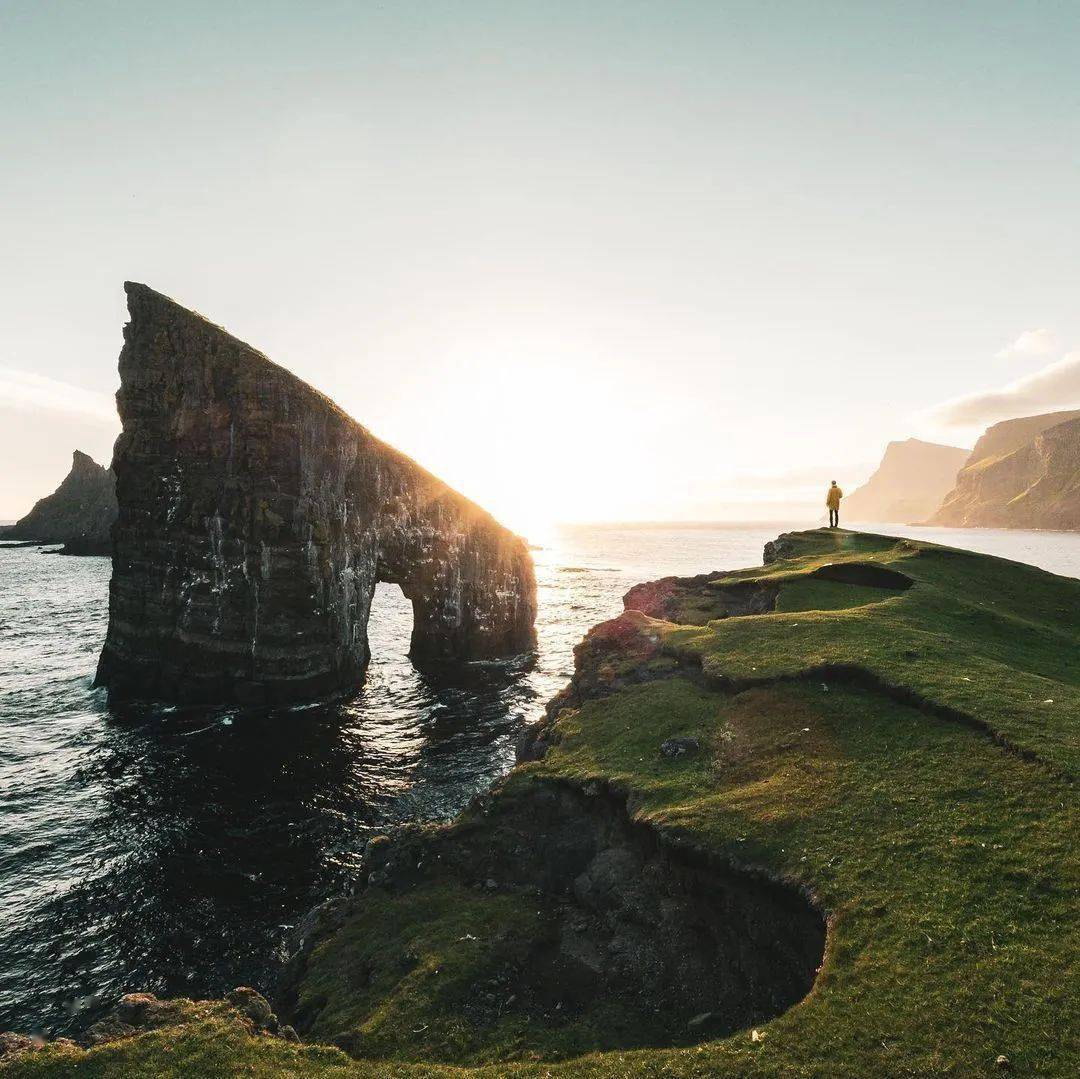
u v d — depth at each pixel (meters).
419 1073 9.82
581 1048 11.22
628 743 19.81
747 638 24.81
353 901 18.05
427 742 36.34
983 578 34.72
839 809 14.05
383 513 52.47
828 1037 9.20
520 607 64.56
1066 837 11.95
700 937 13.50
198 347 43.59
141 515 44.69
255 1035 10.83
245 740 36.12
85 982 17.67
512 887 17.09
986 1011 9.00
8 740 35.06
